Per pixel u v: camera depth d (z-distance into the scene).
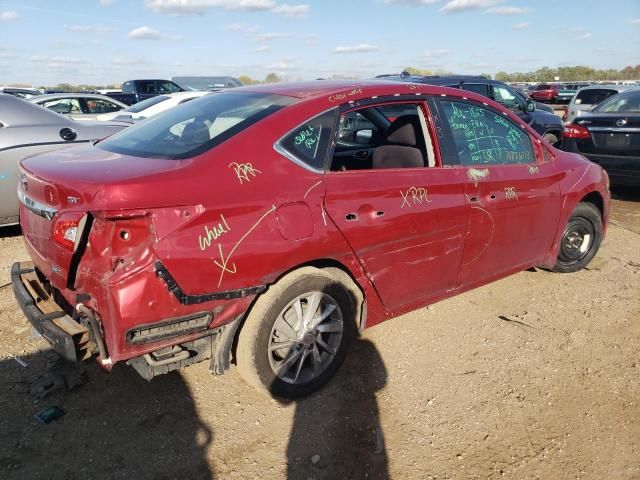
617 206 7.69
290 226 2.66
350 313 3.08
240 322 2.73
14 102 5.45
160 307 2.35
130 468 2.49
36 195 2.71
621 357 3.53
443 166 3.41
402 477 2.49
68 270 2.44
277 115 2.83
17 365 3.25
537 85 38.19
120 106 12.09
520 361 3.45
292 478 2.46
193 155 2.60
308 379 3.00
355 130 4.12
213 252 2.43
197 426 2.77
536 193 3.96
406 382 3.20
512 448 2.69
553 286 4.60
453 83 10.68
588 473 2.54
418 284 3.38
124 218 2.27
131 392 3.03
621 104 7.88
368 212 2.97
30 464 2.49
